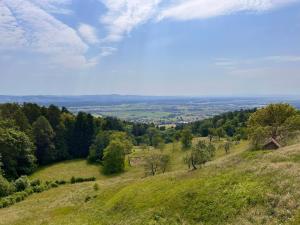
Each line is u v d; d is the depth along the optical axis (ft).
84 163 383.04
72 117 434.30
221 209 88.84
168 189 119.14
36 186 256.73
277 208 77.77
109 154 336.70
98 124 465.88
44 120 375.04
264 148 189.06
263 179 95.45
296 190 81.82
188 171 142.51
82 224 117.50
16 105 391.45
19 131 340.39
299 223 68.69
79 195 182.60
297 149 124.16
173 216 97.09
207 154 222.69
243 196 89.51
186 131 392.27
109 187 175.63
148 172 268.62
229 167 121.90
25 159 326.03
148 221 99.40
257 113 273.13
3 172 285.43
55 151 385.91
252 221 77.10
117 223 107.96
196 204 97.25
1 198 219.61
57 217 140.26
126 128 542.16
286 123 238.07
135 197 125.29
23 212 169.17
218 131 430.20
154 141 451.94
